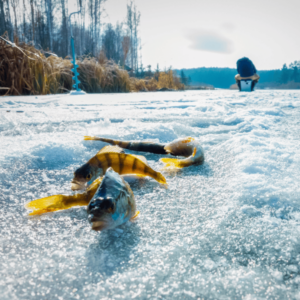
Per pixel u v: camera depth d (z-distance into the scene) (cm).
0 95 805
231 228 94
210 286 67
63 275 70
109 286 66
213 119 330
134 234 90
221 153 188
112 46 3850
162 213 106
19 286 66
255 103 541
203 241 86
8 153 169
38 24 3006
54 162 167
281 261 76
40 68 873
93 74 1159
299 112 404
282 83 9294
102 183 96
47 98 678
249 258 78
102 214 88
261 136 236
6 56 820
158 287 66
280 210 107
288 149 184
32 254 78
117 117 342
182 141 183
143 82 1588
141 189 130
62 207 106
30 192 125
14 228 93
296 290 66
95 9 3591
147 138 228
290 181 132
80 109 436
